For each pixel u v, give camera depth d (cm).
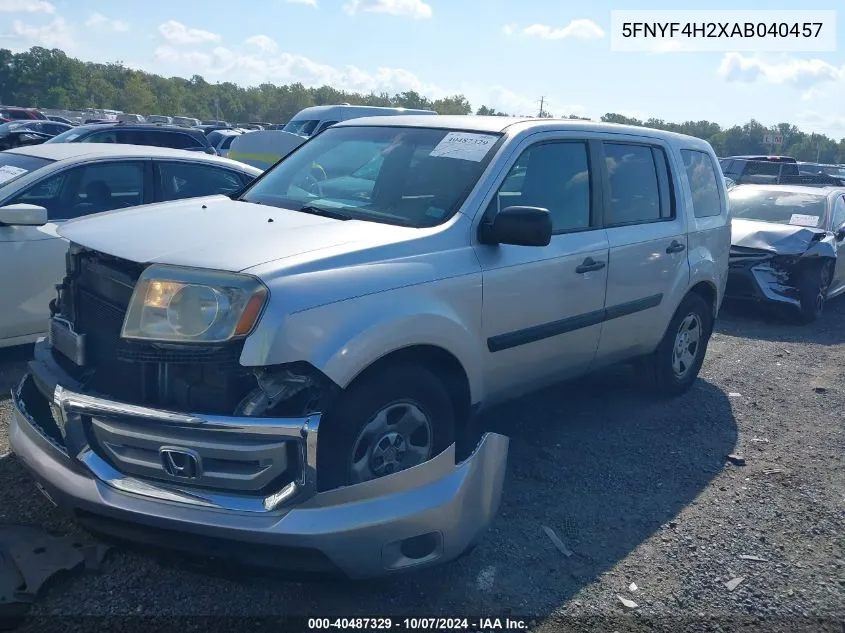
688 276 551
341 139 472
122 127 1383
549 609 322
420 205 389
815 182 1752
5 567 316
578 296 441
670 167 548
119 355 303
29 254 565
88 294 336
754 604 336
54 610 300
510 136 417
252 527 277
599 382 623
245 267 295
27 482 393
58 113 5675
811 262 913
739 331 879
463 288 361
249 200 436
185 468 288
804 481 465
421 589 329
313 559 283
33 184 601
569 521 396
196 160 700
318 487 299
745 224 982
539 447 486
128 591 315
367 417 316
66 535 347
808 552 382
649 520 403
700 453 498
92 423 306
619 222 487
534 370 429
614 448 495
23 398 348
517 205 412
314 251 320
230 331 285
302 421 282
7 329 562
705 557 371
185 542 286
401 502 294
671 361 573
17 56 10225
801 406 611
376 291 320
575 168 458
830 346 824
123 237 330
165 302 292
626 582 346
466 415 378
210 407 297
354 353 303
